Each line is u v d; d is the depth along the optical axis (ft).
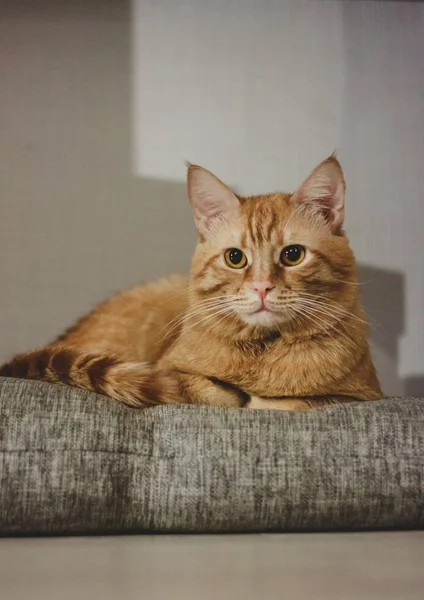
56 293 5.43
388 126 5.61
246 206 4.43
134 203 5.49
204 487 3.28
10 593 2.60
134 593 2.62
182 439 3.35
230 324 4.17
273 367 4.09
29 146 5.44
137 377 3.72
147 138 5.51
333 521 3.36
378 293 5.54
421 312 5.57
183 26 5.55
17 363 3.91
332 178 4.37
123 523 3.29
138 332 4.97
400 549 3.18
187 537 3.36
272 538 3.35
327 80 5.60
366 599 2.56
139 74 5.52
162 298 5.10
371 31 5.62
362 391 4.13
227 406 3.84
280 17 5.60
